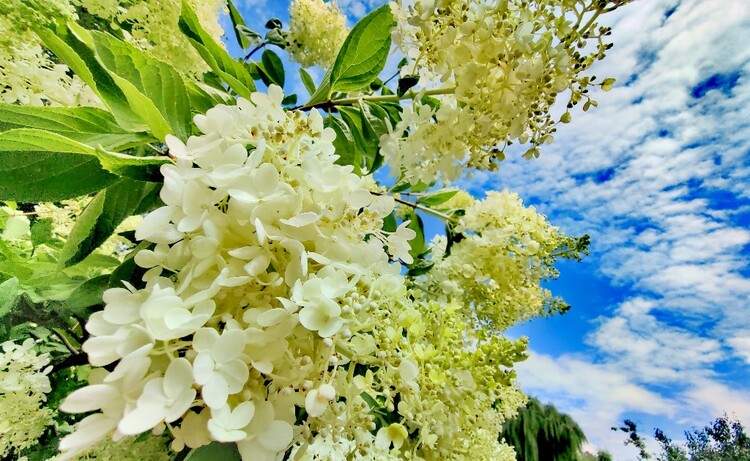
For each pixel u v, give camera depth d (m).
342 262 0.22
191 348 0.18
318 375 0.21
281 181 0.21
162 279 0.19
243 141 0.23
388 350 0.26
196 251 0.19
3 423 0.34
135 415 0.15
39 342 0.38
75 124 0.25
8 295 0.29
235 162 0.21
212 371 0.17
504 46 0.36
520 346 0.35
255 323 0.19
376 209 0.25
